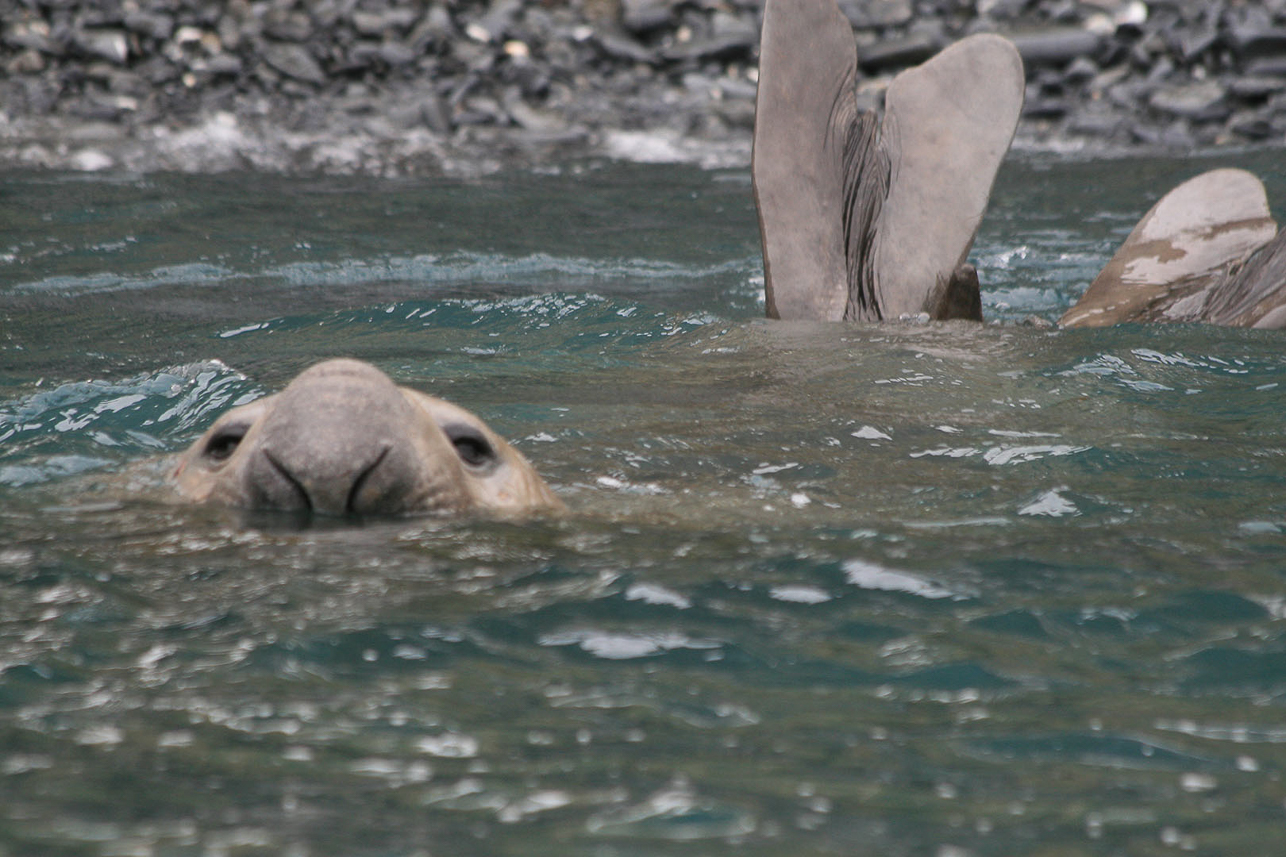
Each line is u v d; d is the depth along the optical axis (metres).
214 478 9.80
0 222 29.17
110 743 6.25
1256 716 6.88
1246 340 17.34
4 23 44.53
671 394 15.45
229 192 33.81
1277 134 41.31
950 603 8.60
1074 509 10.98
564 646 7.69
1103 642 7.98
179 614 7.93
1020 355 16.89
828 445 13.20
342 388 9.20
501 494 9.98
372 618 7.93
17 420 14.41
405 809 5.65
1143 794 5.95
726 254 27.50
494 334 19.23
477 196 34.34
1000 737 6.57
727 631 8.03
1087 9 48.16
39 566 8.72
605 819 5.60
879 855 5.33
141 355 18.06
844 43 19.73
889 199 19.52
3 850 5.17
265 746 6.26
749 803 5.78
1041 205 32.88
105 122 40.41
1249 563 9.46
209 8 46.81
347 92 44.47
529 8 50.16
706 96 46.09
